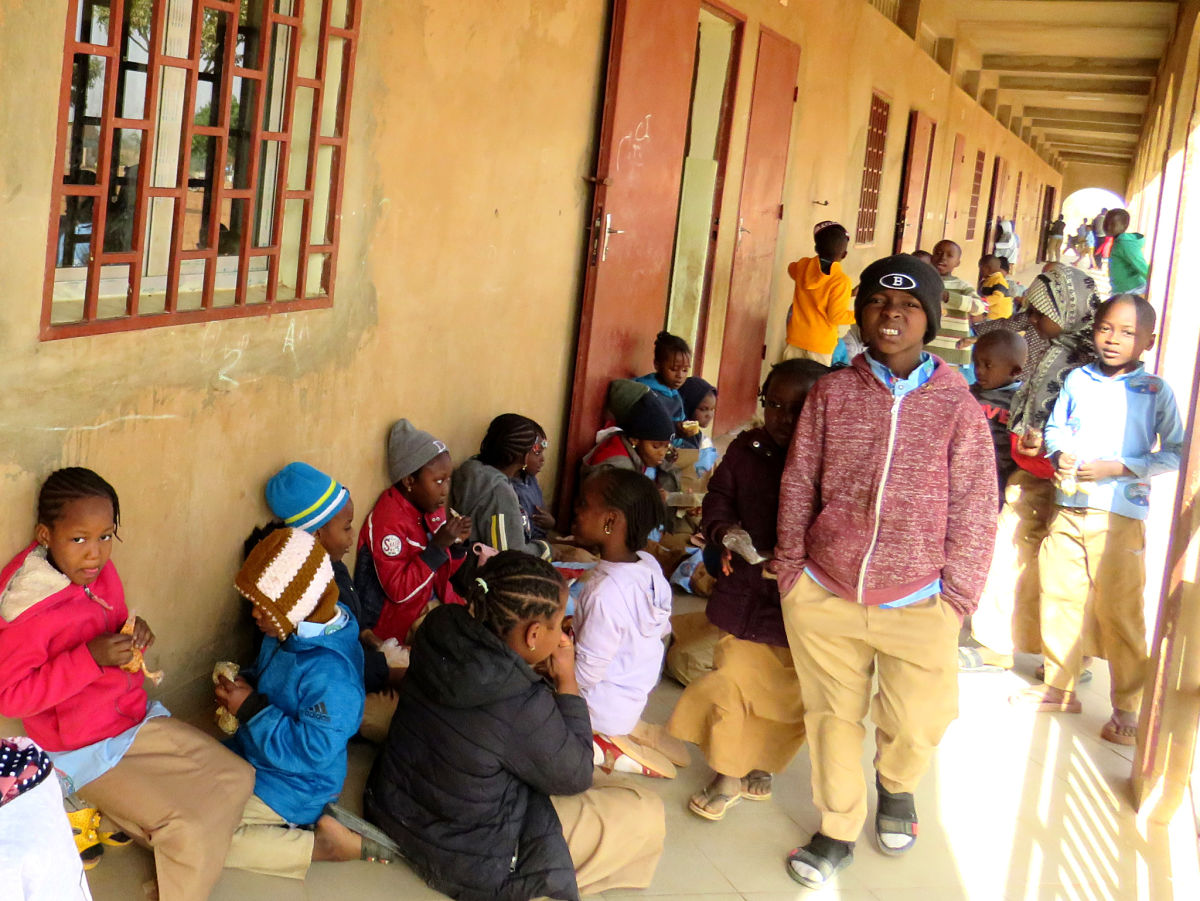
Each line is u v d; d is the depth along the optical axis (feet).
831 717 10.26
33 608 8.15
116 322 8.94
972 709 14.26
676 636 14.24
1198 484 11.35
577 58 16.38
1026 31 49.37
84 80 9.45
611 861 9.68
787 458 10.14
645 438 16.43
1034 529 14.96
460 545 13.85
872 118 35.70
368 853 9.57
